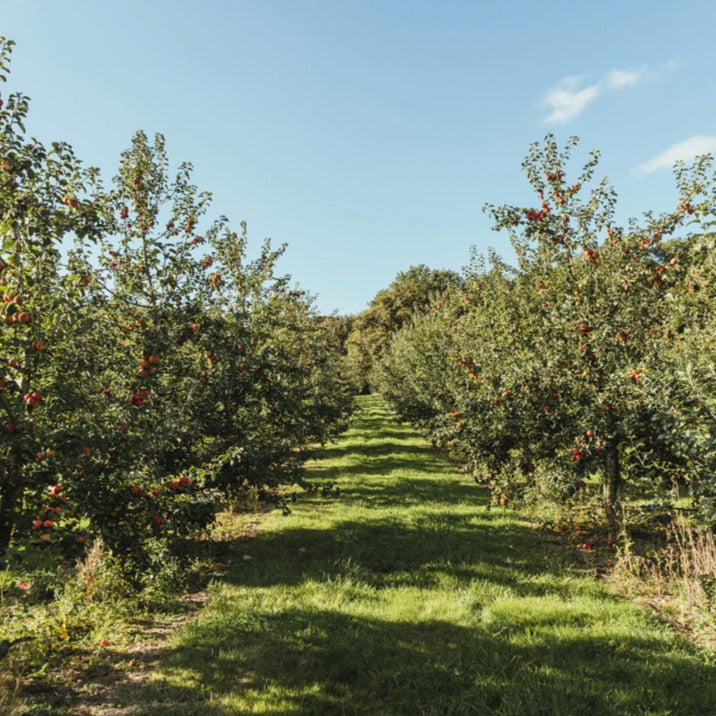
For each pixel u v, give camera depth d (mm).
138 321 6074
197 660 4270
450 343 14805
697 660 4102
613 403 6461
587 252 7324
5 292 3746
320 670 4109
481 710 3535
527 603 5246
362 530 8156
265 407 8133
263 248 9453
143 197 6504
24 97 3920
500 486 7730
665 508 5105
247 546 7668
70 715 3531
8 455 3627
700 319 6211
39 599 5523
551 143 7527
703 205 4438
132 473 4605
